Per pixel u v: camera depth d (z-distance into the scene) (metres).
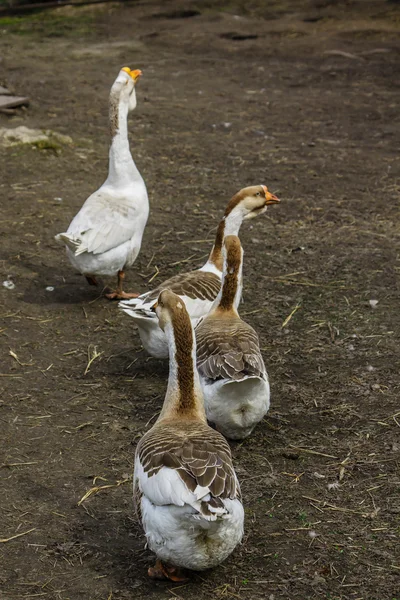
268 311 11.00
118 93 11.05
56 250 12.82
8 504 7.16
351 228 13.75
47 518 7.00
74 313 10.95
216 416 7.71
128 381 9.37
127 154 11.26
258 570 6.38
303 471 7.69
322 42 27.50
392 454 7.93
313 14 31.36
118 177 11.23
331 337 10.30
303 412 8.70
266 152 17.47
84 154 17.09
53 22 31.81
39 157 16.62
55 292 11.52
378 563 6.46
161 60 25.86
